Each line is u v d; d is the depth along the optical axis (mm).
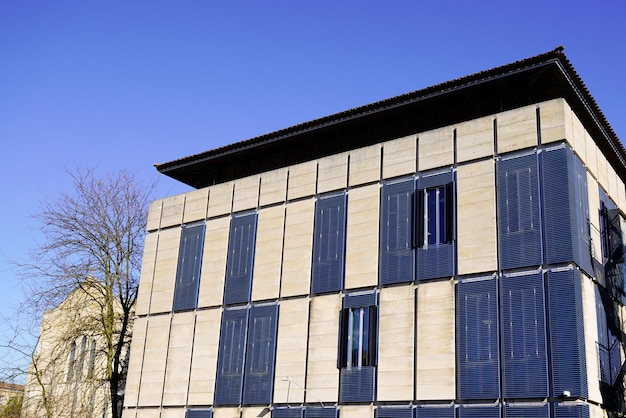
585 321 25047
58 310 42094
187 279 36375
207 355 33938
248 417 31375
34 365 39094
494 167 27797
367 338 29016
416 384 27031
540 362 24391
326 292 30938
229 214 36031
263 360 31781
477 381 25578
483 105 31344
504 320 25672
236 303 33875
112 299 42688
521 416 24297
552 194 26031
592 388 24406
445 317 27156
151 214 39625
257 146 36625
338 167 32562
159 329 36469
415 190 29641
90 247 42438
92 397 40750
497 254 26656
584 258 26125
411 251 28922
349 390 28703
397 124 33688
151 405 35156
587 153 29109
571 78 28609
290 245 32938
